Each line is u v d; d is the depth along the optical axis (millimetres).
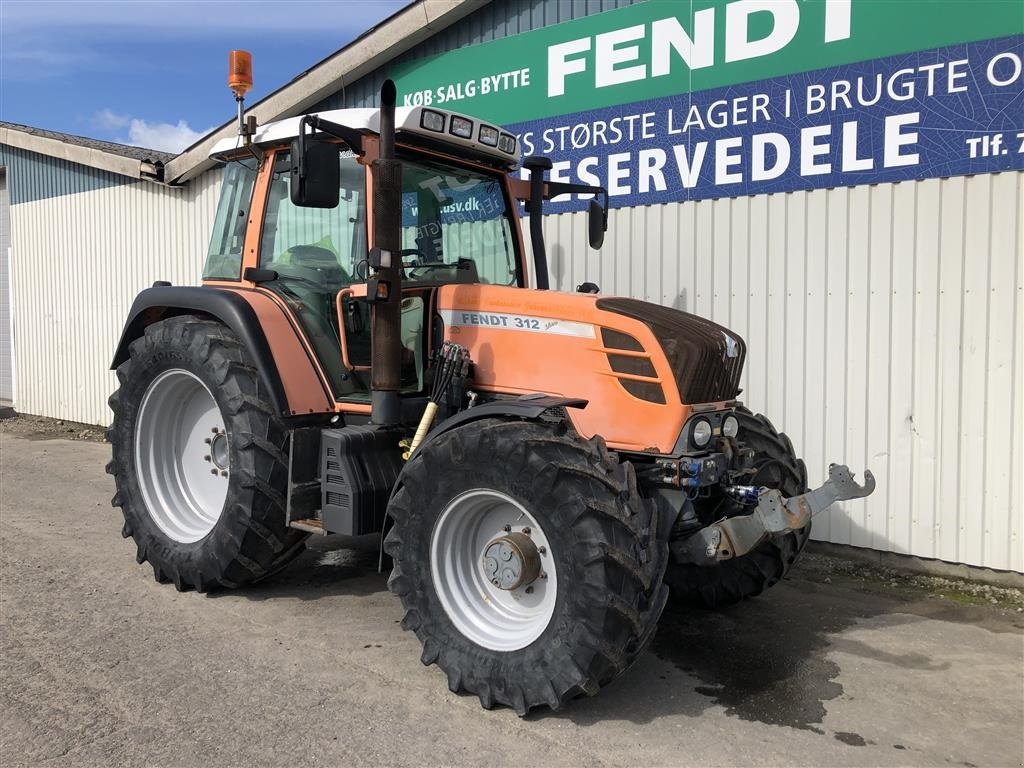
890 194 4922
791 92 5215
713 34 5488
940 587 4758
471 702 3221
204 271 4934
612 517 2898
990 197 4625
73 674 3391
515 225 4660
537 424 3141
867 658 3773
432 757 2818
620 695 3354
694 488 3410
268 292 4332
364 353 4219
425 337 4062
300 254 4309
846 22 4984
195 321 4410
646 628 3025
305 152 3512
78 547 5164
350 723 3033
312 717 3072
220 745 2867
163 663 3514
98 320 10008
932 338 4844
